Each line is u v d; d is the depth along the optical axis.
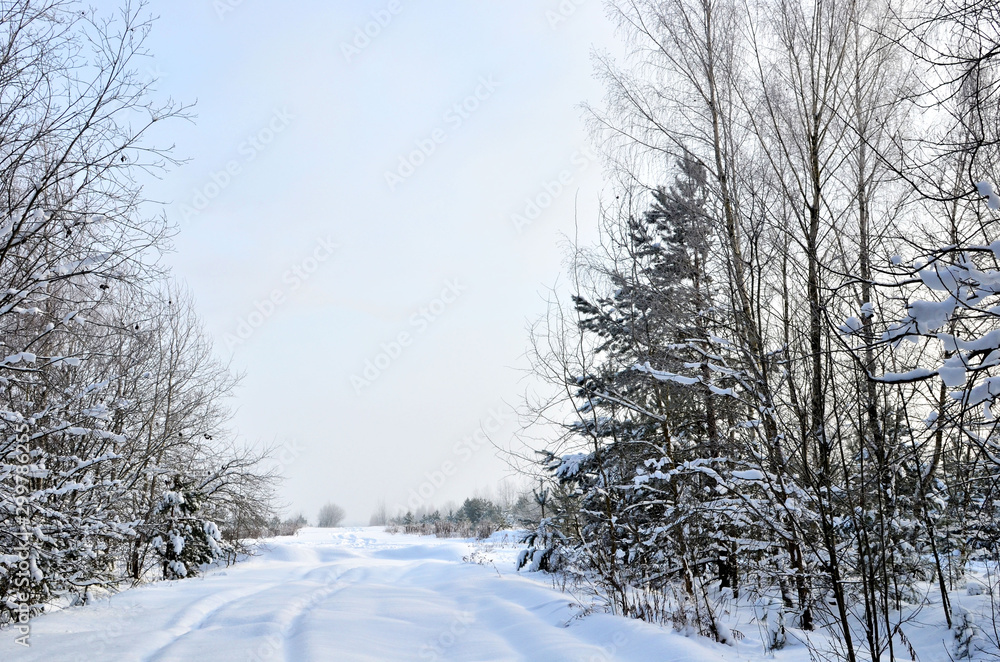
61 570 10.96
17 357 8.61
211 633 8.50
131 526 12.14
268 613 9.81
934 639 7.68
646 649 7.12
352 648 7.57
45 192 8.60
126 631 8.76
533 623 9.12
